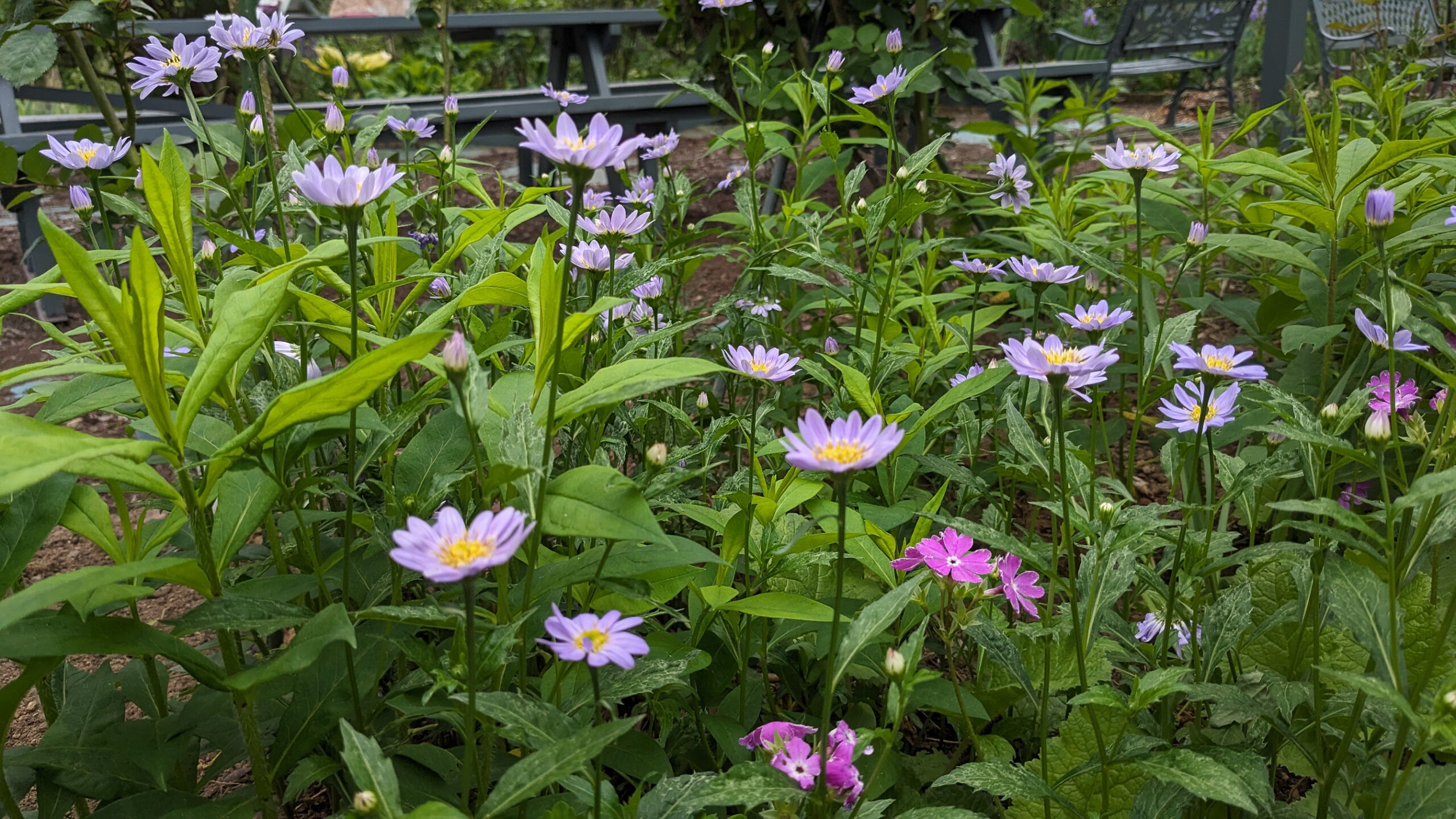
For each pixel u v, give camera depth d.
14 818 1.42
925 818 1.29
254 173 2.06
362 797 1.05
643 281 1.96
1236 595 1.61
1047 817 1.48
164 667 1.94
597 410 1.76
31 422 1.14
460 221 2.53
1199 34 9.03
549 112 5.95
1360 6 5.96
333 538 2.02
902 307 2.69
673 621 2.01
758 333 2.89
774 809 1.33
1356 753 1.48
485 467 1.50
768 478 2.00
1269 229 2.89
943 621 1.64
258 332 1.32
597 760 1.29
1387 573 1.40
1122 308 2.02
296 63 4.67
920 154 2.28
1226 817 1.65
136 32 3.55
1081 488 1.69
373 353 1.17
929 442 2.24
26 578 2.94
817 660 1.97
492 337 1.90
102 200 2.21
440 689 1.51
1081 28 11.44
